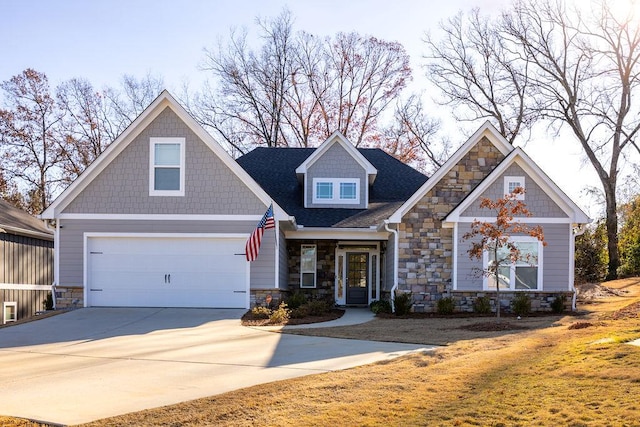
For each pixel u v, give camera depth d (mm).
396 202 22938
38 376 9023
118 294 18359
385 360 9844
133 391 7906
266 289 18250
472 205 18312
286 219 18281
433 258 18625
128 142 18516
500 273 18219
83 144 38406
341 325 15406
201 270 18406
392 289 18609
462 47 36031
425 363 9328
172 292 18359
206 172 18484
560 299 17672
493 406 6621
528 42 33469
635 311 14711
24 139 36906
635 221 32594
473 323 15016
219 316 16734
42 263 23547
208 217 18406
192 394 7684
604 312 17250
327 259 22469
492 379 7859
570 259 18094
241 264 18359
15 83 36625
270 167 25469
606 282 28781
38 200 37719
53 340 13094
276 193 23609
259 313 16531
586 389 6922
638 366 7645
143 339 13047
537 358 9031
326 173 22891
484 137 19109
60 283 18297
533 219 18188
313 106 39750
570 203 18094
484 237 15609
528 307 17297
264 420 6449
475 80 36281
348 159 22969
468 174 18922
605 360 8188
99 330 14477
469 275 18234
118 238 18406
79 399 7477
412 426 6094
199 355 10859
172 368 9602
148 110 18312
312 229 20406
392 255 19500
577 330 12102
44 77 37344
